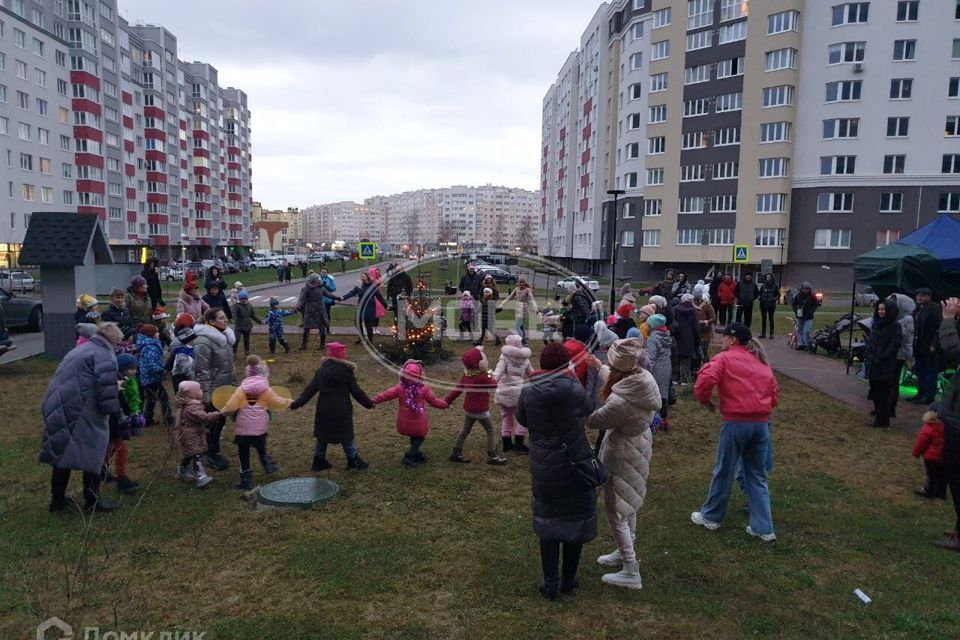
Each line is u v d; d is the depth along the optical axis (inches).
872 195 1637.6
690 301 423.2
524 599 164.2
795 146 1723.7
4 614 151.4
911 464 281.6
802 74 1700.3
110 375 208.7
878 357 331.6
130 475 250.5
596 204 2434.8
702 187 1891.0
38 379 418.6
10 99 1797.5
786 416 364.8
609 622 154.6
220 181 3789.4
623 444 169.6
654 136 1990.7
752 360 201.8
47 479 243.0
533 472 158.1
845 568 184.7
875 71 1606.8
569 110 2935.5
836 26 1640.0
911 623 154.6
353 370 259.4
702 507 213.6
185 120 3181.6
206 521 208.7
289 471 260.8
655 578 177.2
